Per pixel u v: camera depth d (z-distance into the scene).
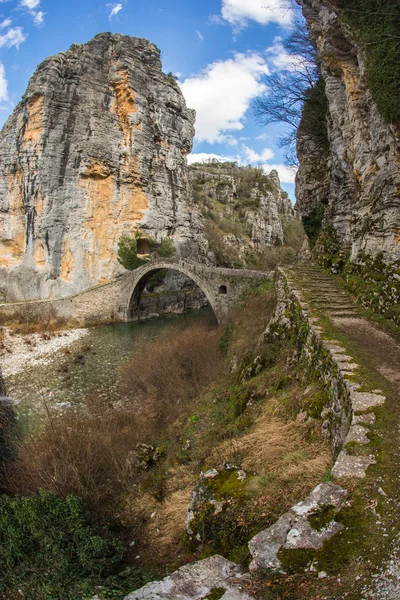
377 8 14.09
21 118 49.28
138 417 18.02
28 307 43.94
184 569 4.74
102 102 50.41
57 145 48.16
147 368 22.95
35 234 48.91
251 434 10.04
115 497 11.77
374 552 4.21
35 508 8.67
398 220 12.84
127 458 13.40
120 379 24.72
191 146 63.94
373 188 15.03
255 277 30.03
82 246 49.44
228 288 33.03
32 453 12.82
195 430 14.10
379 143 14.27
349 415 7.02
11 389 24.28
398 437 6.12
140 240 54.50
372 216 14.55
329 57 17.69
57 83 48.00
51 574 7.50
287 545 4.49
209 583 4.42
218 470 8.16
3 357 31.80
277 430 9.43
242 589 4.16
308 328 11.81
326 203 25.59
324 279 18.14
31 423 18.39
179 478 11.40
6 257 52.19
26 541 8.31
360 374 8.20
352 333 10.99
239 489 7.30
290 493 6.70
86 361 29.89
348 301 14.38
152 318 49.09
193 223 63.22
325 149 26.88
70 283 48.91
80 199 49.44
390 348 9.75
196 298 58.62
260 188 117.00
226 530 6.66
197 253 62.66
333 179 21.14
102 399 21.55
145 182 53.91
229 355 19.78
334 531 4.57
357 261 15.71
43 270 48.78
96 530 9.02
